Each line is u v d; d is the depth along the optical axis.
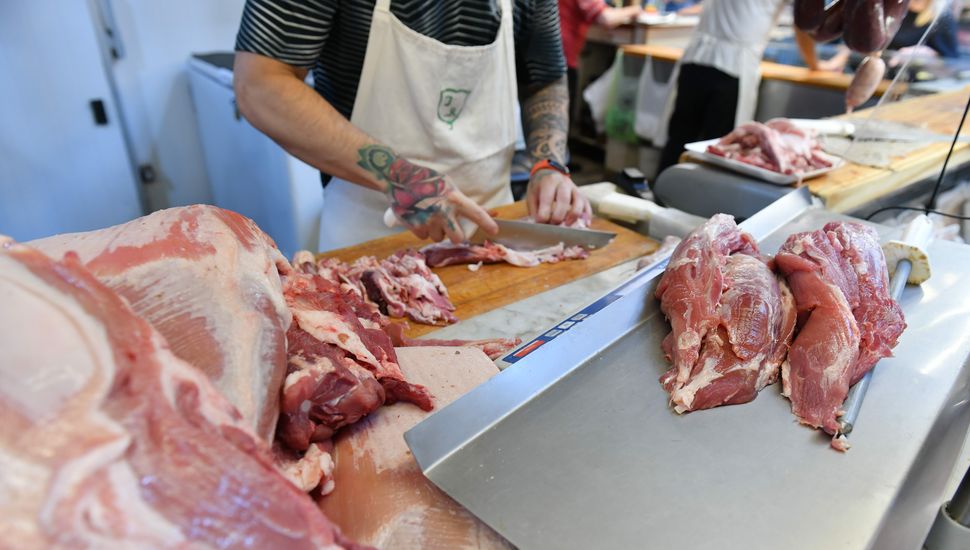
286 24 1.78
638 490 0.99
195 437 0.66
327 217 2.53
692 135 4.89
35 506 0.54
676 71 5.07
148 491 0.60
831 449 1.08
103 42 3.96
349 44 2.07
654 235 2.27
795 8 2.01
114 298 0.71
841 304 1.28
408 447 1.06
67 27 3.42
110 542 0.56
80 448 0.58
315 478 1.00
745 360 1.21
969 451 1.47
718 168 2.65
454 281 1.95
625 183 2.71
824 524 0.93
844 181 2.43
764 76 4.63
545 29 2.42
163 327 0.86
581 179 6.39
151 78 4.32
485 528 0.98
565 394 1.20
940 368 1.29
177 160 4.68
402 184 1.87
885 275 1.45
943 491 1.31
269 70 1.82
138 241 0.93
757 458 1.06
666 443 1.09
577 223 2.24
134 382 0.65
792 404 1.18
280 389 0.98
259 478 0.67
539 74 2.56
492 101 2.32
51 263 0.70
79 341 0.64
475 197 2.51
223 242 0.99
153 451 0.62
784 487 1.00
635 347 1.35
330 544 0.68
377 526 0.98
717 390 1.18
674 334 1.31
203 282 0.92
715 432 1.12
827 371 1.19
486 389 1.13
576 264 2.05
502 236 2.12
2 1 3.21
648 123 5.71
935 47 2.53
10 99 3.43
